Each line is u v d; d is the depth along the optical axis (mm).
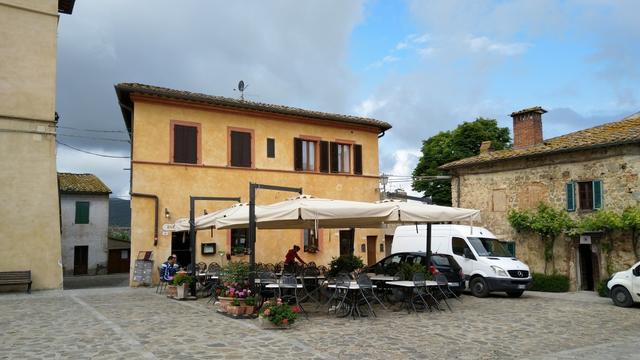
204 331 9648
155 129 19594
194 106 20453
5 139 17578
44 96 18406
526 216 20438
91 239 36375
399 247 20250
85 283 25688
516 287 16250
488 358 7758
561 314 12500
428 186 38688
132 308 12898
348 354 7895
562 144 20188
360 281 11812
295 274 14234
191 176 20125
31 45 18375
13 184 17547
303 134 23328
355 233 24422
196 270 17062
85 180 37938
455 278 16281
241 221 12812
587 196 18969
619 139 17578
